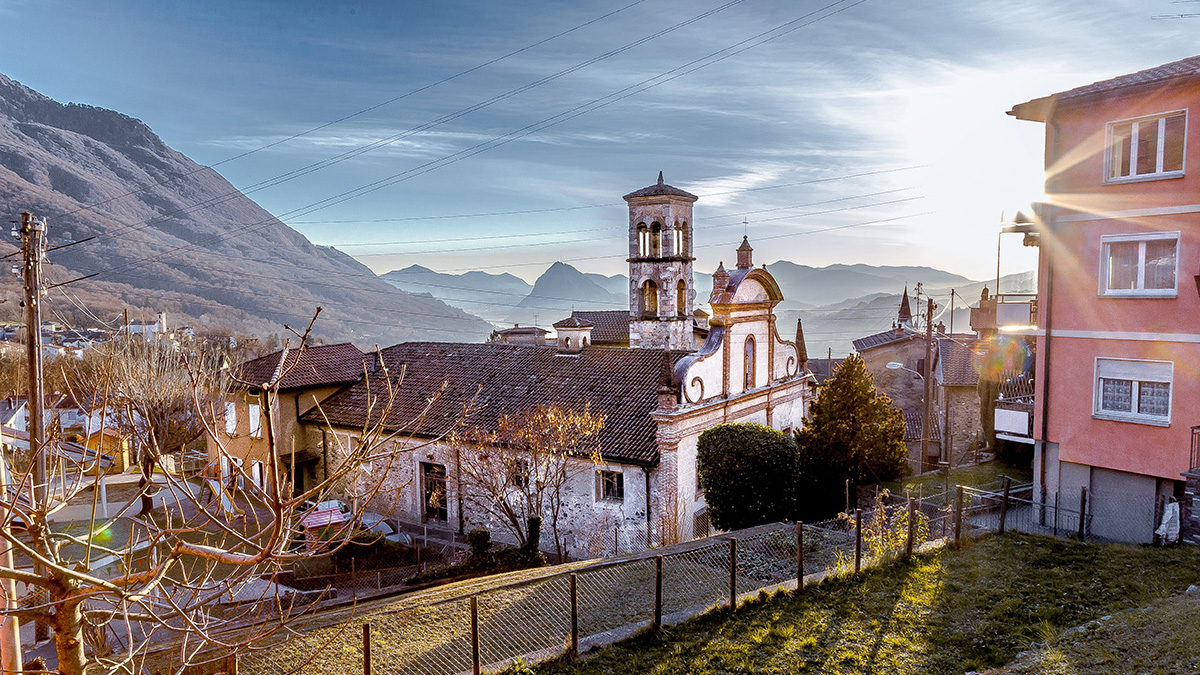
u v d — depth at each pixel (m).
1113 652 9.98
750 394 29.94
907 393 48.41
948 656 11.06
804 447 27.23
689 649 11.69
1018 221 22.45
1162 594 12.84
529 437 24.25
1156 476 19.56
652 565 17.55
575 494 26.84
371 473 7.70
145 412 7.04
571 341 33.88
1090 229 20.70
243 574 6.58
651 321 42.97
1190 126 18.66
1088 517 20.72
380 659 12.12
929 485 27.55
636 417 27.38
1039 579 14.04
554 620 13.81
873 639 11.70
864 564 14.99
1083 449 21.00
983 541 16.72
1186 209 18.78
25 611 5.20
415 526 29.56
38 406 17.16
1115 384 20.48
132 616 5.75
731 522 23.39
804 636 11.91
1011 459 32.16
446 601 11.04
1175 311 19.08
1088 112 20.53
